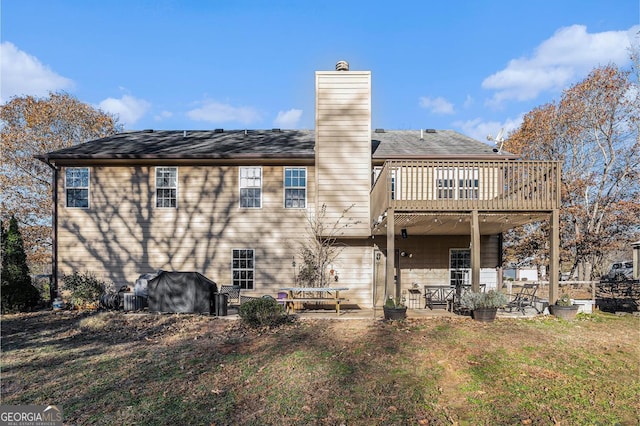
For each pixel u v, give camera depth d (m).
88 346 7.28
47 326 9.00
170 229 12.58
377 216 10.73
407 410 4.64
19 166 23.77
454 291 11.39
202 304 10.23
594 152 22.41
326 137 11.94
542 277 23.75
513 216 10.03
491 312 9.03
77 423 4.31
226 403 4.81
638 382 5.56
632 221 19.89
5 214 22.97
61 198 12.64
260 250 12.48
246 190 12.66
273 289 12.39
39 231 24.36
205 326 8.80
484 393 5.15
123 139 14.52
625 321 9.28
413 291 12.34
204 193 12.63
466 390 5.24
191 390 5.21
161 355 6.69
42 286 12.55
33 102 24.77
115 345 7.34
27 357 6.63
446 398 5.00
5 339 7.84
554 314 9.55
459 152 12.77
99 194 12.66
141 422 4.33
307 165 12.64
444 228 11.70
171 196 12.66
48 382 5.50
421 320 9.21
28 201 24.05
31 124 24.22
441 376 5.71
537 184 9.63
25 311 10.92
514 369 6.01
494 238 13.20
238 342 7.47
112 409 4.65
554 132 23.48
